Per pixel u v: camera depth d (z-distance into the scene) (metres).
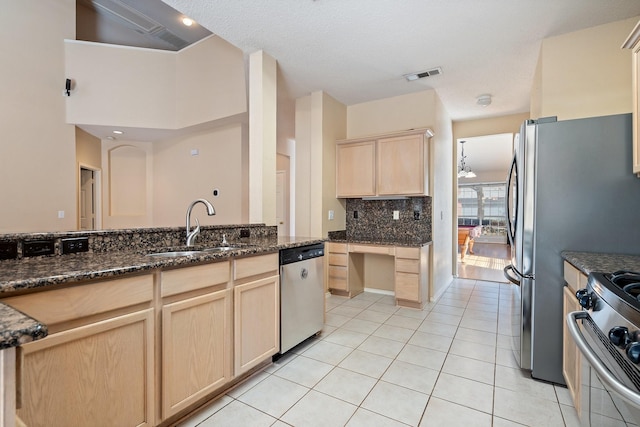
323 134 3.72
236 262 1.78
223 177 4.94
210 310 1.63
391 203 3.91
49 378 1.05
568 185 1.77
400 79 3.31
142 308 1.33
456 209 4.91
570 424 1.52
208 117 4.57
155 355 1.38
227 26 2.35
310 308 2.46
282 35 2.47
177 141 5.54
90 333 1.15
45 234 1.46
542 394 1.77
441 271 4.04
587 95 2.34
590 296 1.11
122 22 4.86
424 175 3.43
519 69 3.04
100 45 4.57
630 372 0.78
